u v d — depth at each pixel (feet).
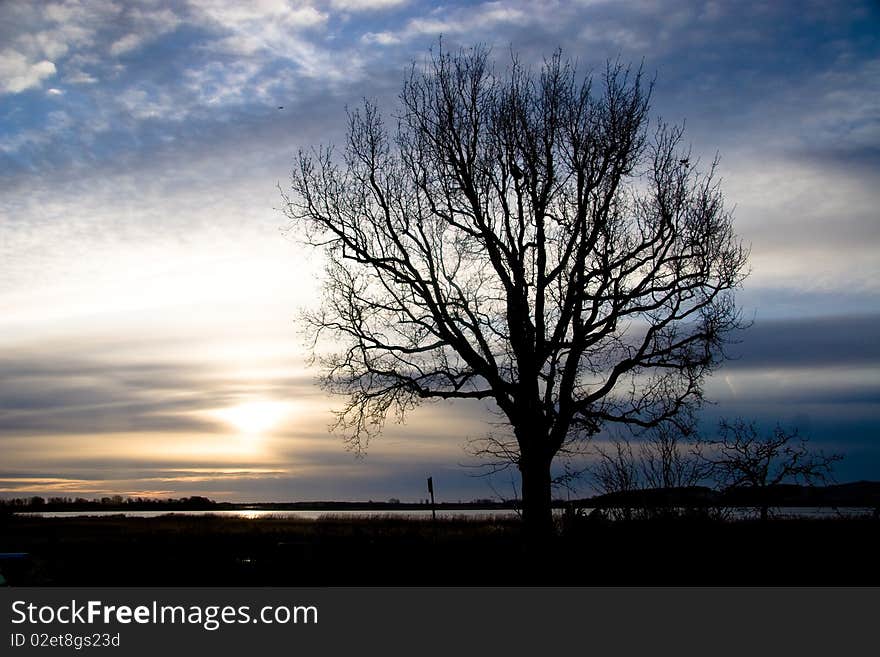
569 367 89.97
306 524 157.07
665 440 59.21
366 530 115.85
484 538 82.38
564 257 90.53
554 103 90.58
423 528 120.16
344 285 96.27
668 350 88.53
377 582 59.31
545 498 83.10
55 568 70.90
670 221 88.94
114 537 118.42
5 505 280.31
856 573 51.49
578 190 89.86
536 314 91.35
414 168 94.99
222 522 177.88
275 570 65.87
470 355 92.48
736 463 58.44
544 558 57.82
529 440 86.12
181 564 72.79
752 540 54.85
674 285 88.84
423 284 94.12
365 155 96.53
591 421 85.35
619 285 90.99
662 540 55.42
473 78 93.76
